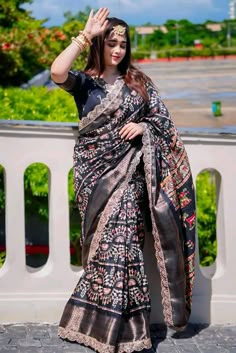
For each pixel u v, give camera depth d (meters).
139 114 3.76
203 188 6.27
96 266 3.75
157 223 3.73
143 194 3.83
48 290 4.10
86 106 3.76
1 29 9.86
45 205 5.82
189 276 3.95
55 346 3.73
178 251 3.77
